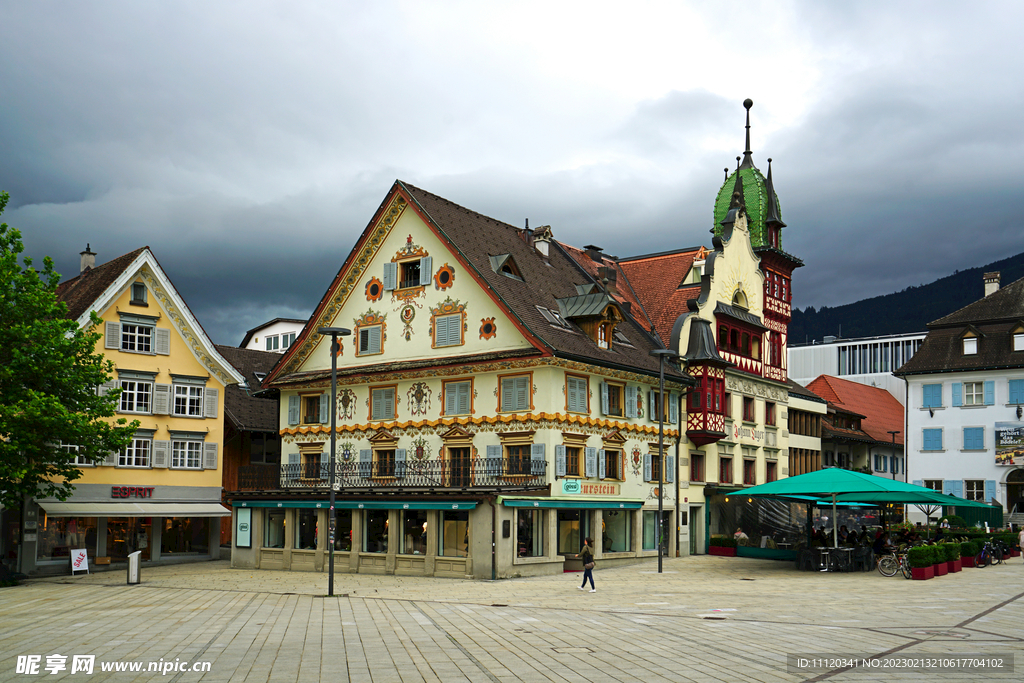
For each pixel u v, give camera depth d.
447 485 39.06
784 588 29.50
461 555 35.00
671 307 49.09
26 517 40.03
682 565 40.00
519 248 44.75
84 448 36.88
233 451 51.09
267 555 41.75
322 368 45.00
